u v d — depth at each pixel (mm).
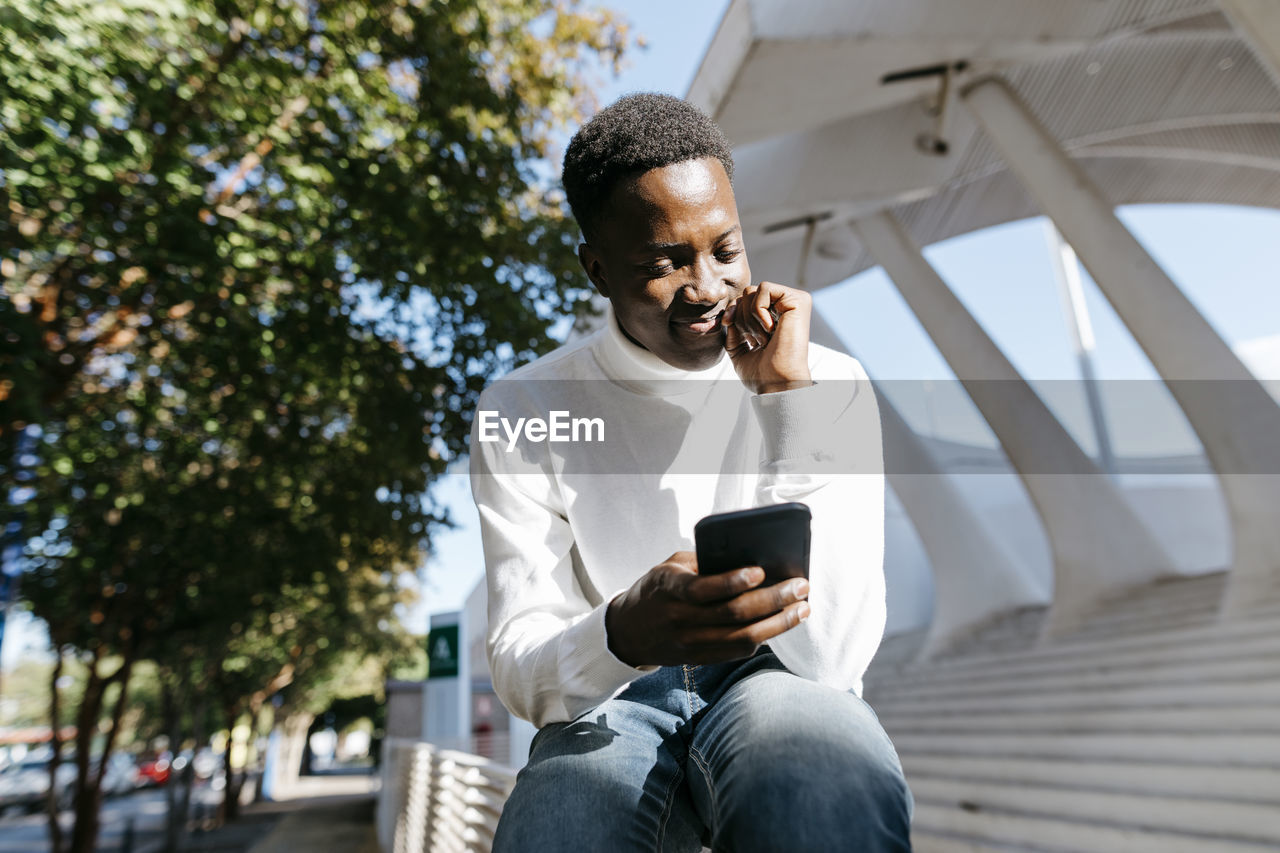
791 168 10438
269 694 28391
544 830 869
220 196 6375
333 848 15148
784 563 723
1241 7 5125
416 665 31844
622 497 1121
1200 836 4398
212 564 9891
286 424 7508
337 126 5785
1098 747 6176
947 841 5852
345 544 9008
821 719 767
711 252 981
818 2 7160
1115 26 8281
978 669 10125
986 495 16328
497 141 6316
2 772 27172
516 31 6941
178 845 16078
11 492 6680
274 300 6531
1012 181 12984
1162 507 14906
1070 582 10344
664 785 929
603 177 975
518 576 1056
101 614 11914
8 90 4324
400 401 6480
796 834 688
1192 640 7309
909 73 8797
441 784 5969
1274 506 7805
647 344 1065
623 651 802
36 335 4801
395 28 6082
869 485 947
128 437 8305
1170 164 15148
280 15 5598
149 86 4855
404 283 6227
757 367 934
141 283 5551
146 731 38531
